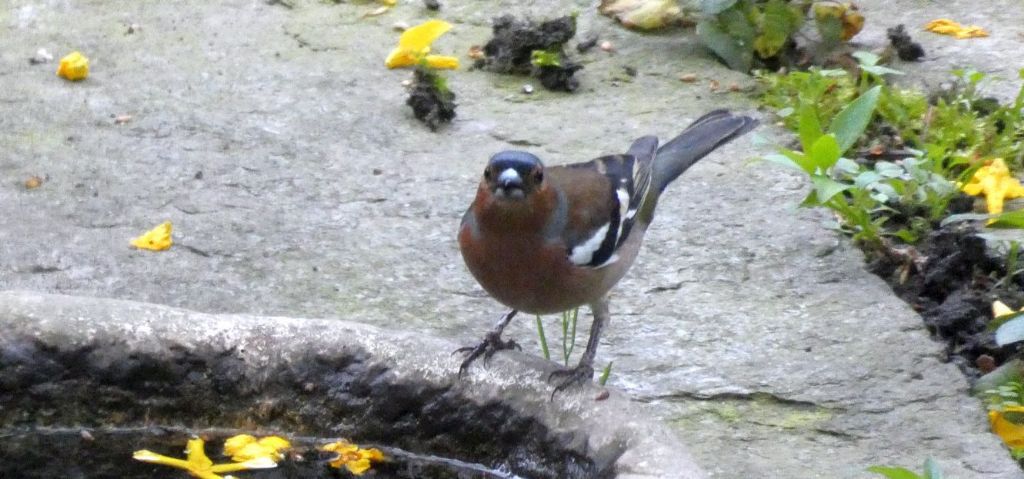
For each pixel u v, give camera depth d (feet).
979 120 41.57
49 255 33.37
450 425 24.32
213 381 25.14
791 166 34.37
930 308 33.37
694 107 43.68
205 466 24.54
